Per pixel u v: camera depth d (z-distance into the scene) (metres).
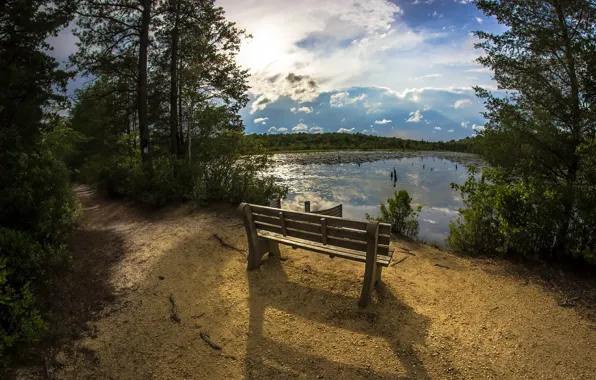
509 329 3.76
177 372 3.24
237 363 3.32
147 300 4.53
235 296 4.54
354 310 4.11
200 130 13.30
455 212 12.93
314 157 48.31
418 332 3.68
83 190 19.92
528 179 5.83
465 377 3.06
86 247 6.55
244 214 5.06
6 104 6.05
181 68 13.55
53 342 3.61
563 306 4.24
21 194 4.60
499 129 6.47
